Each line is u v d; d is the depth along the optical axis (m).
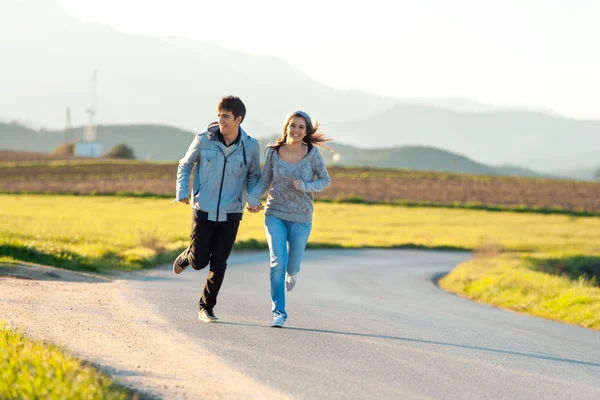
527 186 171.38
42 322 13.54
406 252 76.12
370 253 70.31
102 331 13.07
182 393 8.97
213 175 14.51
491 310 27.12
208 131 14.53
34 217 81.06
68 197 130.12
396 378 10.52
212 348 12.05
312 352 12.21
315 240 83.38
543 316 26.72
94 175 168.75
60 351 10.09
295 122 14.59
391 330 16.14
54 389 7.81
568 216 136.88
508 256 64.75
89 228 63.34
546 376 11.58
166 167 194.62
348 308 21.33
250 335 13.63
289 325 15.59
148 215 99.62
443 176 191.25
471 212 136.25
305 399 8.95
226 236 14.84
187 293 22.02
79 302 17.11
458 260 68.44
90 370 8.98
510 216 133.00
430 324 18.50
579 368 12.77
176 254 42.72
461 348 14.05
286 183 14.88
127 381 9.33
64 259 29.89
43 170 179.75
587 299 27.45
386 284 36.88
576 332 20.55
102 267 31.48
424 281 43.00
